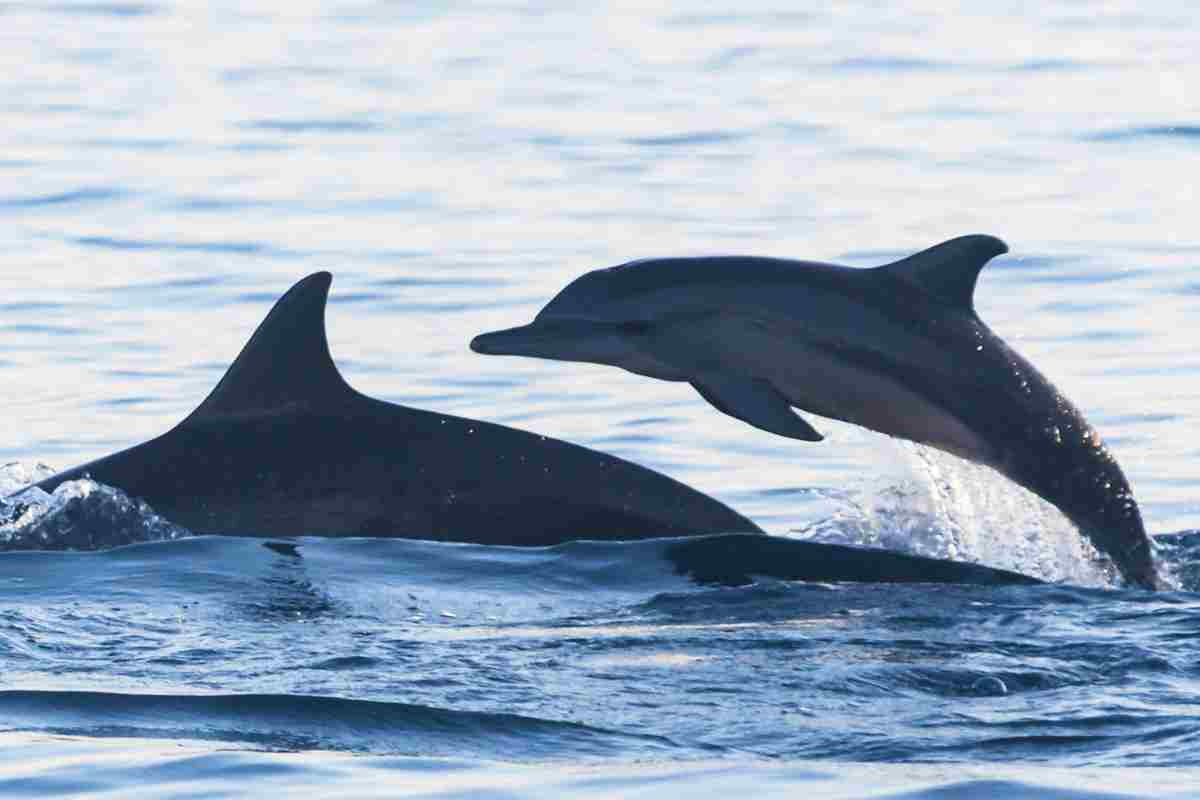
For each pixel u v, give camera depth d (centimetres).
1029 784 2659
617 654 3325
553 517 4153
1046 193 8975
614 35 14788
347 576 3847
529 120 11112
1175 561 4362
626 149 10219
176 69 13075
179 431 4244
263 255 7869
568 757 2831
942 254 4388
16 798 2678
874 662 3244
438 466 4188
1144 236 8019
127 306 7088
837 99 11800
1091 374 6172
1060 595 3697
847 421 4403
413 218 8562
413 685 3153
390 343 6575
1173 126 10650
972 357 4306
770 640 3391
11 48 13950
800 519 4962
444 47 14150
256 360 4266
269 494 4150
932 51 13712
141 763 2814
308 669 3241
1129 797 2598
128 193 9112
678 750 2852
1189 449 5503
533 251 7869
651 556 3975
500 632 3484
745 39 14475
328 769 2786
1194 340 6525
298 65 13250
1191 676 3148
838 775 2723
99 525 4094
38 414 5816
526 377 6228
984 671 3175
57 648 3359
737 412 4319
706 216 8512
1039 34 14475
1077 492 4266
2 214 8669
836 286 4378
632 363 4478
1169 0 16350
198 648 3369
